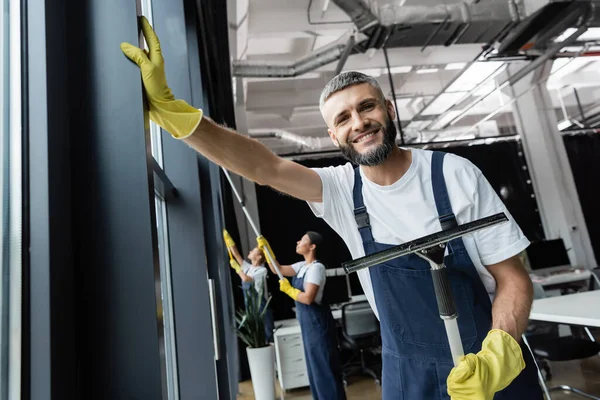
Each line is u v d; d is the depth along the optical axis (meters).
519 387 1.03
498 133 7.17
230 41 4.17
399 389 1.11
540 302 2.52
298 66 4.52
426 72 6.15
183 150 1.73
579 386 3.01
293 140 5.94
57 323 0.66
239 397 3.70
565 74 6.45
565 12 4.01
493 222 0.71
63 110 0.75
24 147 0.68
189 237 1.67
